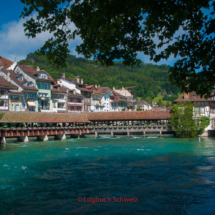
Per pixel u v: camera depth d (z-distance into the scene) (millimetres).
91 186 13500
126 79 191500
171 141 39688
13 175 16234
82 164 20016
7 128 36219
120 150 28766
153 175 15773
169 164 19484
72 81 70438
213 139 42656
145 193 12039
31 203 10977
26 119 41750
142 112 52250
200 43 6746
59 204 10781
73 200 11273
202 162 20141
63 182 14414
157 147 31438
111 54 7887
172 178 14914
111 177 15445
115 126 49688
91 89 75938
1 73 54094
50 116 46125
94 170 17609
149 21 6684
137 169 17719
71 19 7395
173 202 10688
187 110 47188
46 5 7895
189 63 6891
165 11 6141
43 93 56938
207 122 49219
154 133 58719
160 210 9812
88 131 49312
